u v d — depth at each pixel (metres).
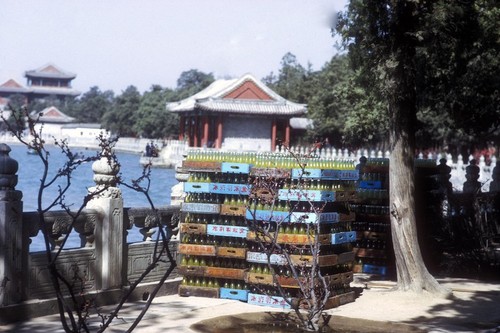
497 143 55.31
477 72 16.86
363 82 12.11
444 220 16.19
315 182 10.37
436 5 10.85
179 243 11.16
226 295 10.74
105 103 186.75
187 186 10.91
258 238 9.28
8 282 8.61
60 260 9.38
